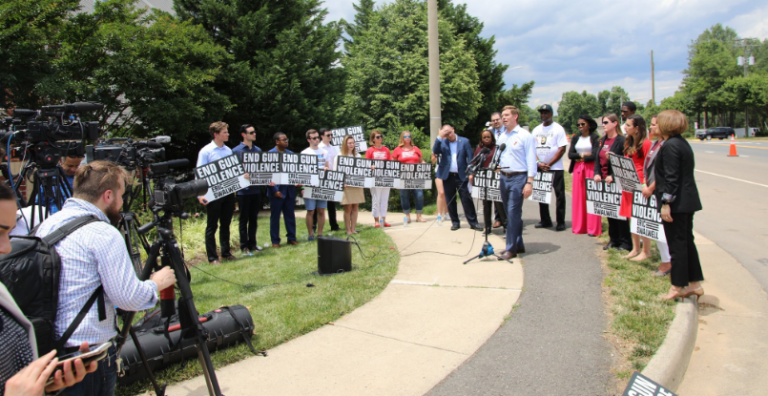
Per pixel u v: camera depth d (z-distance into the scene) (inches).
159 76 398.6
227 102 476.1
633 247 255.9
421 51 834.2
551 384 135.0
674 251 185.3
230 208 291.0
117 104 404.5
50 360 68.9
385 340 166.6
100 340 89.2
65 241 86.8
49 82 336.2
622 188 242.8
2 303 66.9
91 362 72.8
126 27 391.2
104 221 96.3
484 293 209.8
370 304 202.1
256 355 157.2
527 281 222.8
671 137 185.8
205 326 154.0
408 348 160.1
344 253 248.8
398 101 810.2
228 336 156.9
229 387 137.9
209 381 118.4
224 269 265.0
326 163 339.6
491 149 300.5
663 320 170.2
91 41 369.1
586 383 134.9
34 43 337.1
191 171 551.8
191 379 142.8
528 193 252.2
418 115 800.9
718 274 241.4
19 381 64.5
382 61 825.5
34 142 150.9
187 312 118.9
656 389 123.2
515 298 201.6
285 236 365.7
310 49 561.6
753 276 236.7
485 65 1378.0
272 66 522.0
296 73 537.0
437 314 188.2
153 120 413.1
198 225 363.3
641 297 191.9
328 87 582.6
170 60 414.0
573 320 176.1
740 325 182.5
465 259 268.7
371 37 884.6
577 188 313.6
